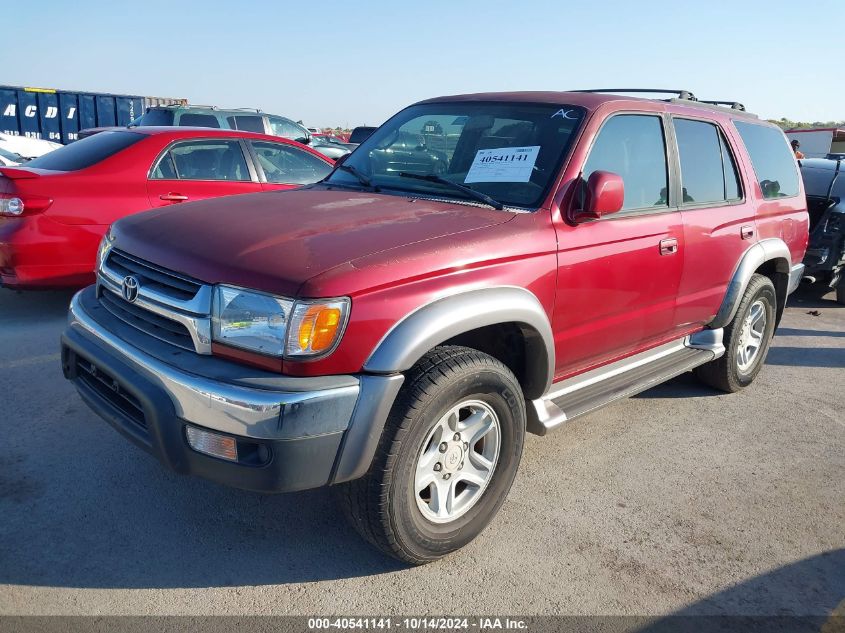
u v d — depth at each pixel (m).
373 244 2.68
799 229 5.38
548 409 3.33
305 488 2.47
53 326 5.55
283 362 2.41
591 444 4.18
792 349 6.43
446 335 2.64
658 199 3.89
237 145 6.62
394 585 2.79
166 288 2.72
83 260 5.58
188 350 2.59
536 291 3.08
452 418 2.84
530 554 3.05
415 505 2.73
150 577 2.73
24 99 17.92
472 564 2.96
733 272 4.55
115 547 2.89
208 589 2.69
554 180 3.29
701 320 4.46
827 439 4.44
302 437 2.38
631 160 3.73
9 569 2.71
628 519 3.38
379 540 2.71
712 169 4.40
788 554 3.17
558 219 3.22
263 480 2.42
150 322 2.76
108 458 3.56
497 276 2.88
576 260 3.26
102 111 19.30
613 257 3.47
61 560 2.79
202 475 2.52
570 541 3.17
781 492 3.73
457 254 2.77
